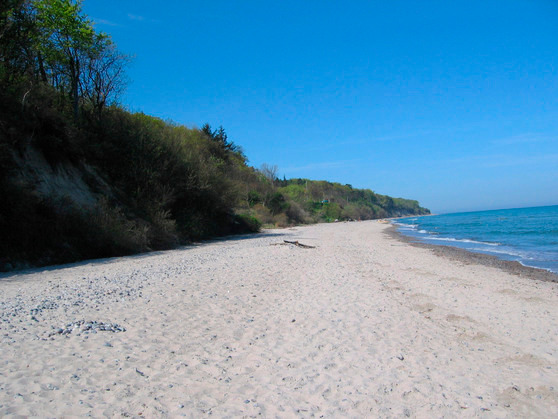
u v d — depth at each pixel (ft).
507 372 14.98
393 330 19.72
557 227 120.98
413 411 11.88
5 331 17.39
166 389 12.68
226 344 17.19
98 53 69.31
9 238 39.63
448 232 124.16
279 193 183.42
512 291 30.40
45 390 12.06
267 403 12.12
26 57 58.23
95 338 17.07
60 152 54.39
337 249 61.36
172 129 98.27
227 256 48.67
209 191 83.20
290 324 20.31
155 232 60.80
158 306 23.04
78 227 47.47
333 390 13.12
